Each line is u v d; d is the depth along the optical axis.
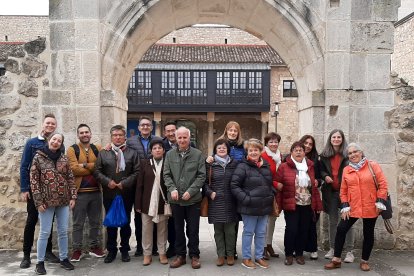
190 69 21.14
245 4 5.68
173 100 21.27
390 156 5.45
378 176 4.46
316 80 5.55
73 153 4.83
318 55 5.51
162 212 4.68
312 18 5.46
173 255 5.11
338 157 4.91
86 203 4.89
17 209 5.38
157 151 4.70
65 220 4.54
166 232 4.83
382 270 4.64
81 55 5.29
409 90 5.41
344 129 5.41
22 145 5.35
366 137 5.45
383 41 5.43
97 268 4.66
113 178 4.77
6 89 5.34
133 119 21.94
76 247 4.89
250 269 4.62
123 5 5.36
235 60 21.31
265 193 4.52
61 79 5.32
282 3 5.45
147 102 21.19
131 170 4.88
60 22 5.30
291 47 5.98
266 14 5.74
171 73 21.19
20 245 5.41
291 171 4.74
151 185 4.69
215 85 21.31
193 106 21.33
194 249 4.70
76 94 5.30
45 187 4.32
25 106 5.34
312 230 4.93
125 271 4.55
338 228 4.61
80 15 5.28
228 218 4.59
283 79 21.39
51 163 4.36
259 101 21.41
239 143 4.89
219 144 4.68
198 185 4.51
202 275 4.41
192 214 4.64
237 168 4.55
